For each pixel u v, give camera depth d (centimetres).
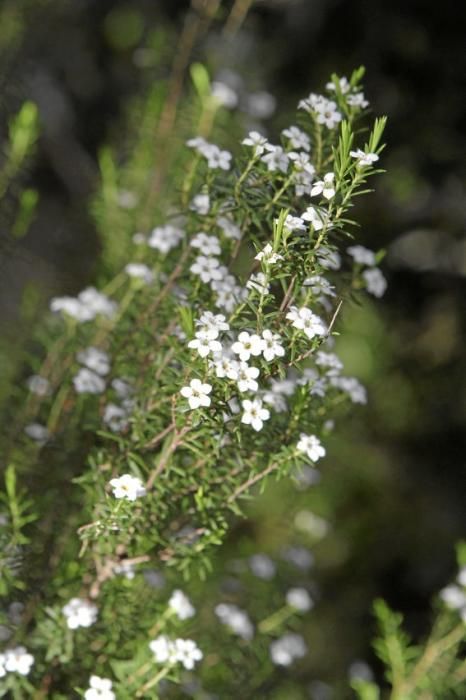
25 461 73
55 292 86
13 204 78
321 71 98
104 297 75
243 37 94
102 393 72
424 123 96
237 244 68
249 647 75
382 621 76
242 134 83
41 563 71
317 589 88
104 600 70
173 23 100
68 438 73
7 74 84
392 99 95
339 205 63
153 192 82
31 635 70
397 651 73
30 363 77
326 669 91
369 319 101
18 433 74
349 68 96
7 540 69
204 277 67
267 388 67
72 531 71
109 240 81
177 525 69
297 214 67
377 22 96
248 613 78
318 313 67
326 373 69
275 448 66
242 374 62
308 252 62
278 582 80
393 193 102
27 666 68
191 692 74
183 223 74
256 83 94
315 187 62
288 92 100
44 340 76
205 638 75
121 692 68
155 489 67
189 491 68
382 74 95
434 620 79
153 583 73
